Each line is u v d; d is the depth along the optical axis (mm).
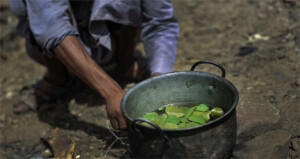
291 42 3141
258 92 2553
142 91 1876
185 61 3197
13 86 3689
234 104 1597
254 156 1889
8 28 4480
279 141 1964
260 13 3723
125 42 2836
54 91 3107
